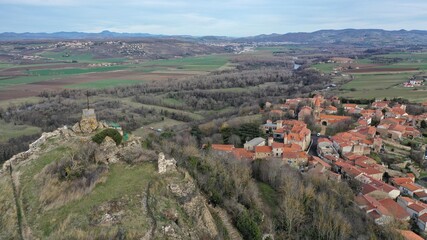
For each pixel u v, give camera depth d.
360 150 113.19
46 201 46.41
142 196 45.94
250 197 64.69
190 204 48.91
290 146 110.50
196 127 138.00
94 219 41.66
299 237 59.56
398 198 85.75
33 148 62.91
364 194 85.19
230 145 111.69
